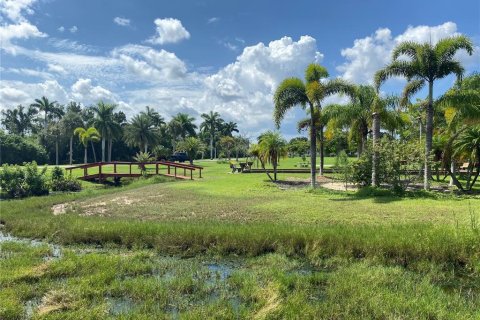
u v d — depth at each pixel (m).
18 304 6.30
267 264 8.54
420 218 12.13
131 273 8.12
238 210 14.90
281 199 17.89
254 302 6.41
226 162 71.00
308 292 6.80
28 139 79.56
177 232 10.39
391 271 7.51
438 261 8.05
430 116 20.12
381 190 18.53
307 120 33.50
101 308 6.14
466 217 12.05
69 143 82.31
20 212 15.77
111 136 69.56
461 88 22.25
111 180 33.47
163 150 69.19
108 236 10.91
